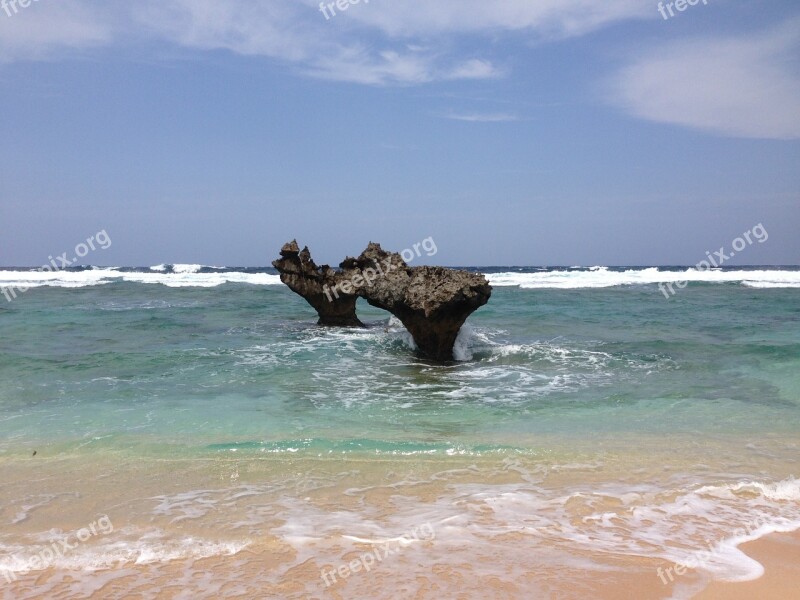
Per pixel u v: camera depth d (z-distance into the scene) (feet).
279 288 153.79
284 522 20.17
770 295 127.24
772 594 15.75
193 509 21.24
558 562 17.42
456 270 53.52
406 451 27.27
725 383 42.70
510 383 43.57
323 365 49.96
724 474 24.86
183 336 65.92
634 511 21.09
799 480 24.09
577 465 25.84
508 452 27.27
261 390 40.45
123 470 25.13
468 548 18.30
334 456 26.73
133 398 37.65
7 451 27.37
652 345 58.59
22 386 40.68
